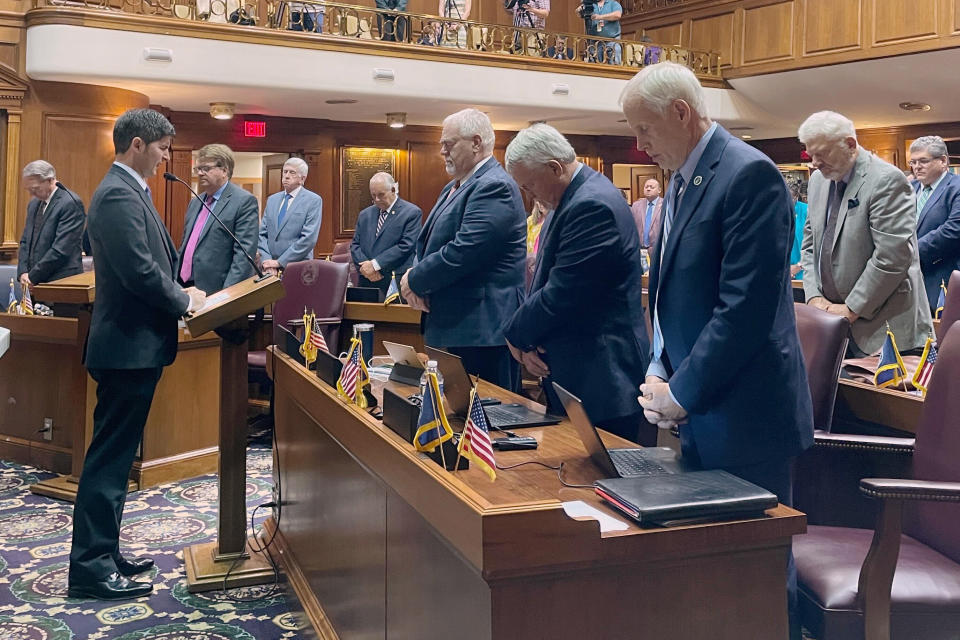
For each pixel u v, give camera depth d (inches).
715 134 80.0
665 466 79.4
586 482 73.1
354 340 96.2
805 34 453.1
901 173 127.7
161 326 119.6
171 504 163.8
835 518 105.6
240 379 129.1
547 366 110.3
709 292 79.5
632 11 533.0
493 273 135.6
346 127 439.5
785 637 64.1
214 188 195.5
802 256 145.6
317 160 433.7
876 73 435.5
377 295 211.3
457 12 402.9
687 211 80.4
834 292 136.0
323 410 102.2
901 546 85.2
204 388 185.5
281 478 131.4
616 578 60.2
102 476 121.0
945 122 485.4
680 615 61.7
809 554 84.4
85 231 265.6
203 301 123.6
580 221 103.3
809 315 107.0
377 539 82.7
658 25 518.3
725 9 483.5
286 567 119.4
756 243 74.7
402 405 78.4
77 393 171.9
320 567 105.4
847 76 444.5
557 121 458.6
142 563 129.1
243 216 194.4
